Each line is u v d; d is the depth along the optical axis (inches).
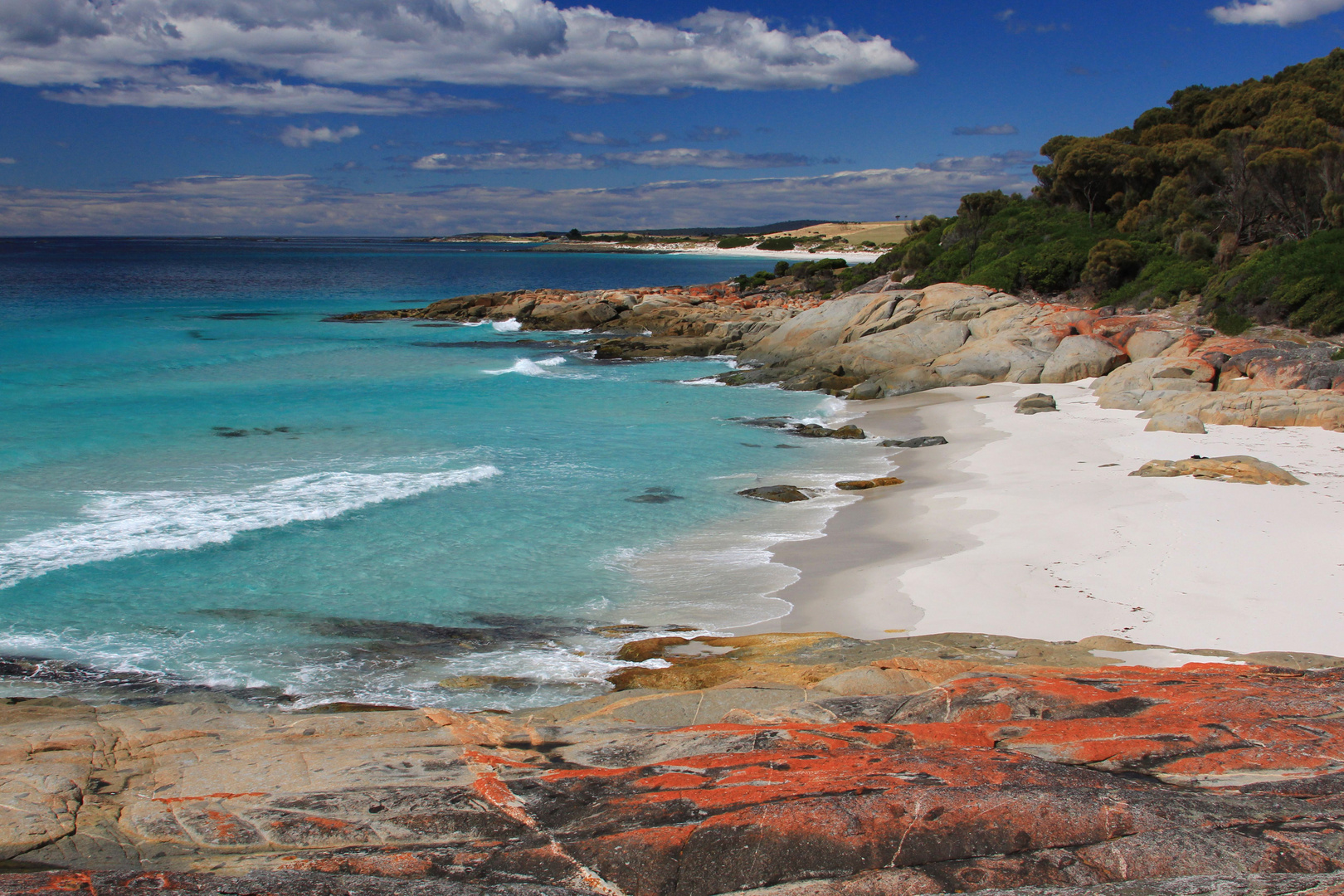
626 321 2635.3
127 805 257.0
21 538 723.4
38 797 255.4
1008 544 692.1
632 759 292.4
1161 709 323.6
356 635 567.2
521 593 642.2
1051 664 446.3
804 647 509.7
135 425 1184.8
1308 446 957.2
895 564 673.0
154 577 658.8
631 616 600.4
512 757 298.5
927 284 2620.6
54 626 574.6
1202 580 583.8
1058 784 239.8
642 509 850.1
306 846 228.7
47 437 1090.1
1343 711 309.4
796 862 207.2
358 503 844.0
